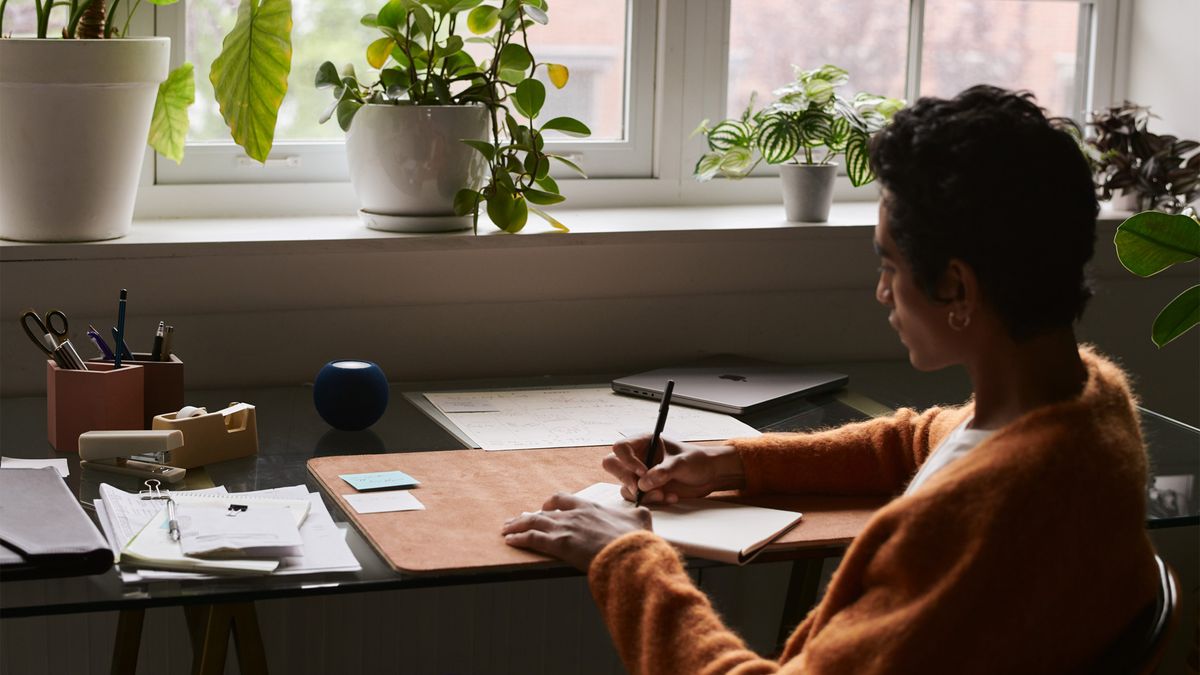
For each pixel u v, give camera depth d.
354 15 2.18
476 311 2.09
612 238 2.05
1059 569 0.94
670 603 1.13
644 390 1.90
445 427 1.73
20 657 2.05
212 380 1.98
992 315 1.03
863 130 2.15
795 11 2.41
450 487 1.46
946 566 0.95
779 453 1.48
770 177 2.45
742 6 2.37
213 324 1.97
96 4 1.82
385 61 2.12
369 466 1.54
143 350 1.94
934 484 0.99
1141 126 2.54
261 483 1.50
